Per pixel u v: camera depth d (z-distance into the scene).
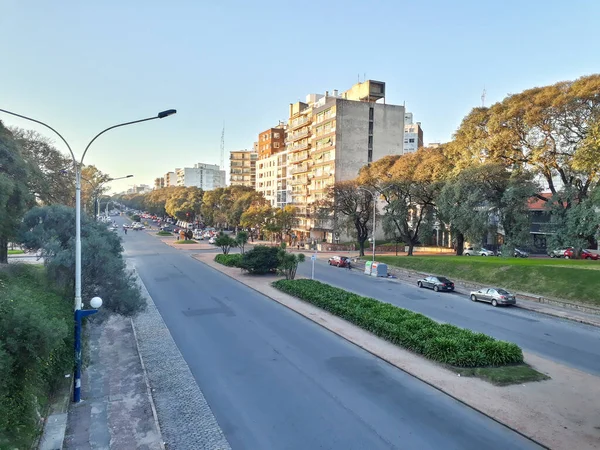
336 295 24.98
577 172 31.89
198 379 13.94
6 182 19.05
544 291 28.03
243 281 33.41
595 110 29.31
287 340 18.23
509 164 37.78
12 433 8.77
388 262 45.00
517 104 33.72
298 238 85.50
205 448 9.87
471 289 32.12
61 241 16.42
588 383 13.59
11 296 11.12
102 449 9.71
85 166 70.81
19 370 9.52
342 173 72.94
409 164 46.31
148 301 25.89
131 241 71.75
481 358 14.79
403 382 13.70
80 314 12.58
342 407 11.91
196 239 78.44
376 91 79.00
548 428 10.59
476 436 10.34
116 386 13.29
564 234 32.31
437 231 65.88
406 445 9.91
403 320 19.23
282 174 98.25
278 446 9.92
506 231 37.09
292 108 93.19
